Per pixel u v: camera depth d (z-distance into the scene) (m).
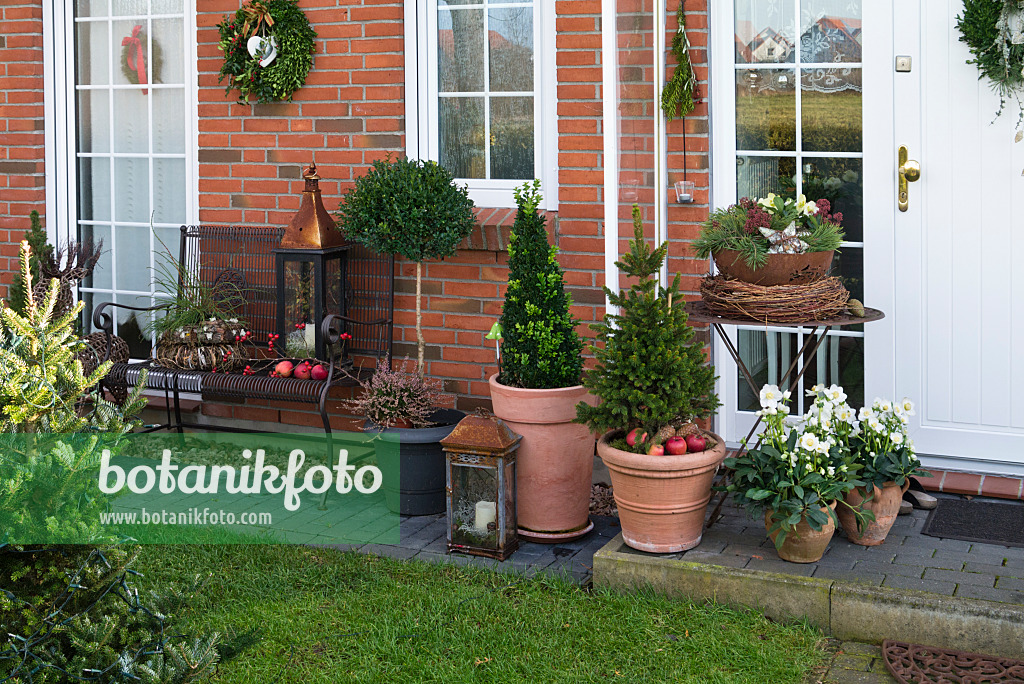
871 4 4.85
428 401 5.13
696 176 5.07
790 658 3.54
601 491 5.13
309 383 5.20
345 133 5.82
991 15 4.54
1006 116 4.65
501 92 5.57
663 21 4.85
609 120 4.37
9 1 6.62
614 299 4.19
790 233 4.16
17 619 2.44
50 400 2.44
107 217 6.68
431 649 3.67
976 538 4.18
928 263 4.86
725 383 5.27
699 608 3.88
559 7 5.22
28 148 6.68
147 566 4.25
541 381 4.55
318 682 3.45
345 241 5.64
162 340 5.71
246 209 6.11
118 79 6.53
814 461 3.88
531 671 3.49
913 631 3.60
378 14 5.67
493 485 4.45
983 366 4.80
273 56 5.78
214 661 2.63
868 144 4.92
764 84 5.10
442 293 5.64
